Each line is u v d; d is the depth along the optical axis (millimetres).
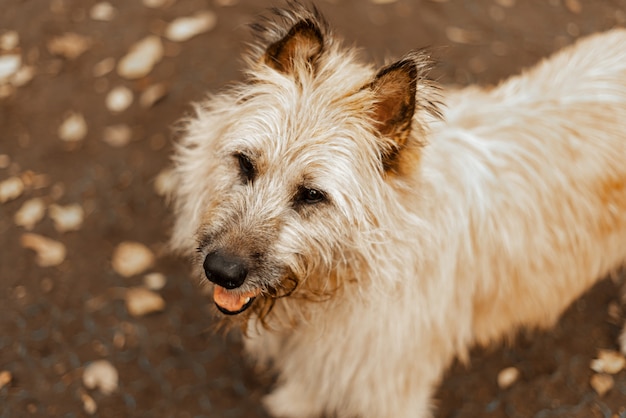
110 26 1611
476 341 1319
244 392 1312
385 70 1018
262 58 1065
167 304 1371
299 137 1035
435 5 1625
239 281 1040
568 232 1160
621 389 1276
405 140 1031
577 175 1146
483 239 1140
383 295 1084
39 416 1283
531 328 1269
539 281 1184
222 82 1527
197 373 1325
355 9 1609
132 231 1425
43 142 1498
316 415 1280
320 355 1172
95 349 1335
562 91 1176
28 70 1568
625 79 1176
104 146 1492
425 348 1171
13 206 1441
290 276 1065
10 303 1360
